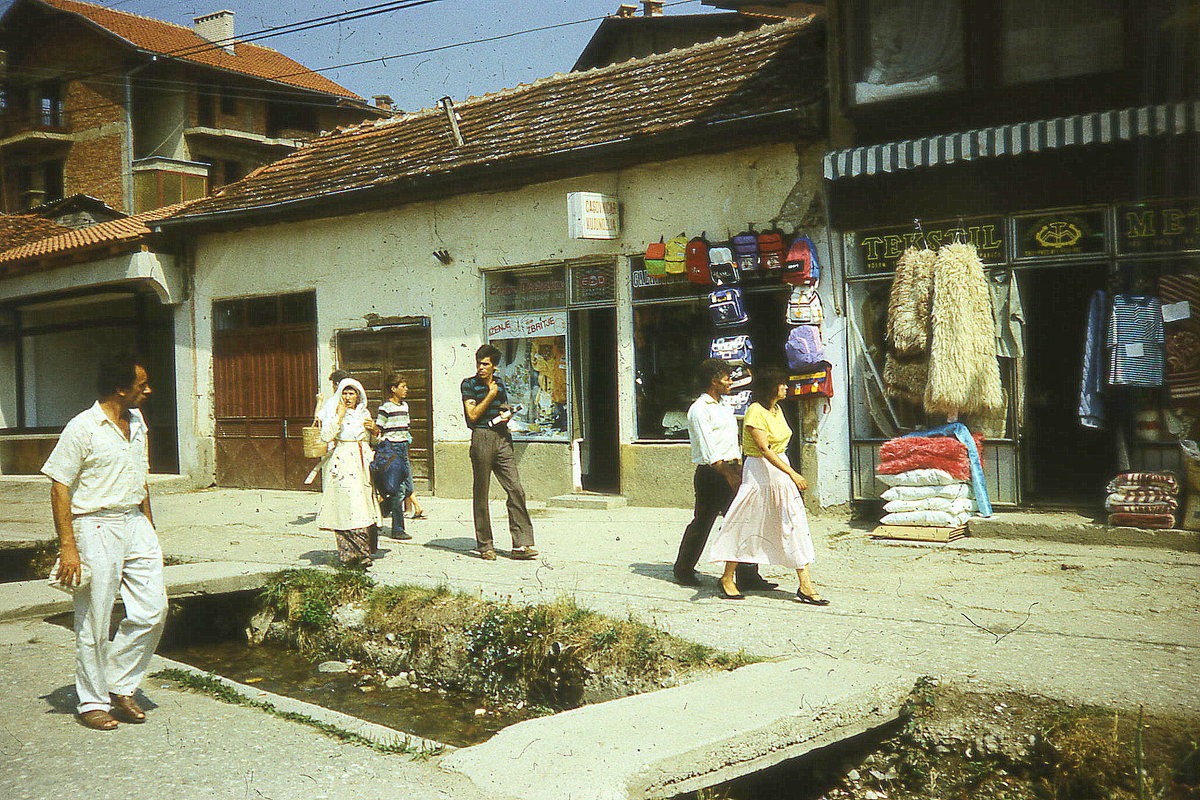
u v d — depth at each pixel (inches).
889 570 313.3
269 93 1419.8
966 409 371.6
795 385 419.5
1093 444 409.7
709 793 170.9
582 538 394.3
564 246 494.6
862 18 400.5
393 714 246.7
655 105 483.2
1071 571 301.3
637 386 476.7
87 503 204.5
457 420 541.3
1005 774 184.5
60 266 708.0
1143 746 172.7
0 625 294.8
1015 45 370.0
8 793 169.9
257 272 628.7
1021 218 370.6
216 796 165.8
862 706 190.9
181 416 673.6
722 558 278.5
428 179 520.7
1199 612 249.4
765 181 430.3
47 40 1369.3
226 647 314.7
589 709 191.5
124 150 1328.7
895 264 400.5
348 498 329.7
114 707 209.0
